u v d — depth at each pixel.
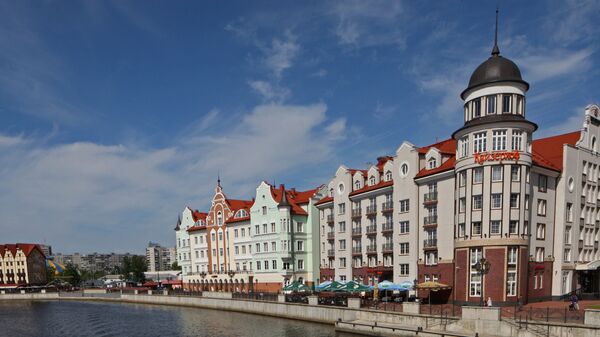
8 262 149.12
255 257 83.62
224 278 90.75
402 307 41.69
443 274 50.75
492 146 45.50
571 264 52.12
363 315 43.75
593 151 55.91
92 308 81.75
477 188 46.22
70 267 178.12
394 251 58.41
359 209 66.50
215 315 63.12
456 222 48.53
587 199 55.00
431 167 54.56
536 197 48.84
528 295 46.75
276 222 79.19
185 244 104.12
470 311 35.06
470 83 48.88
